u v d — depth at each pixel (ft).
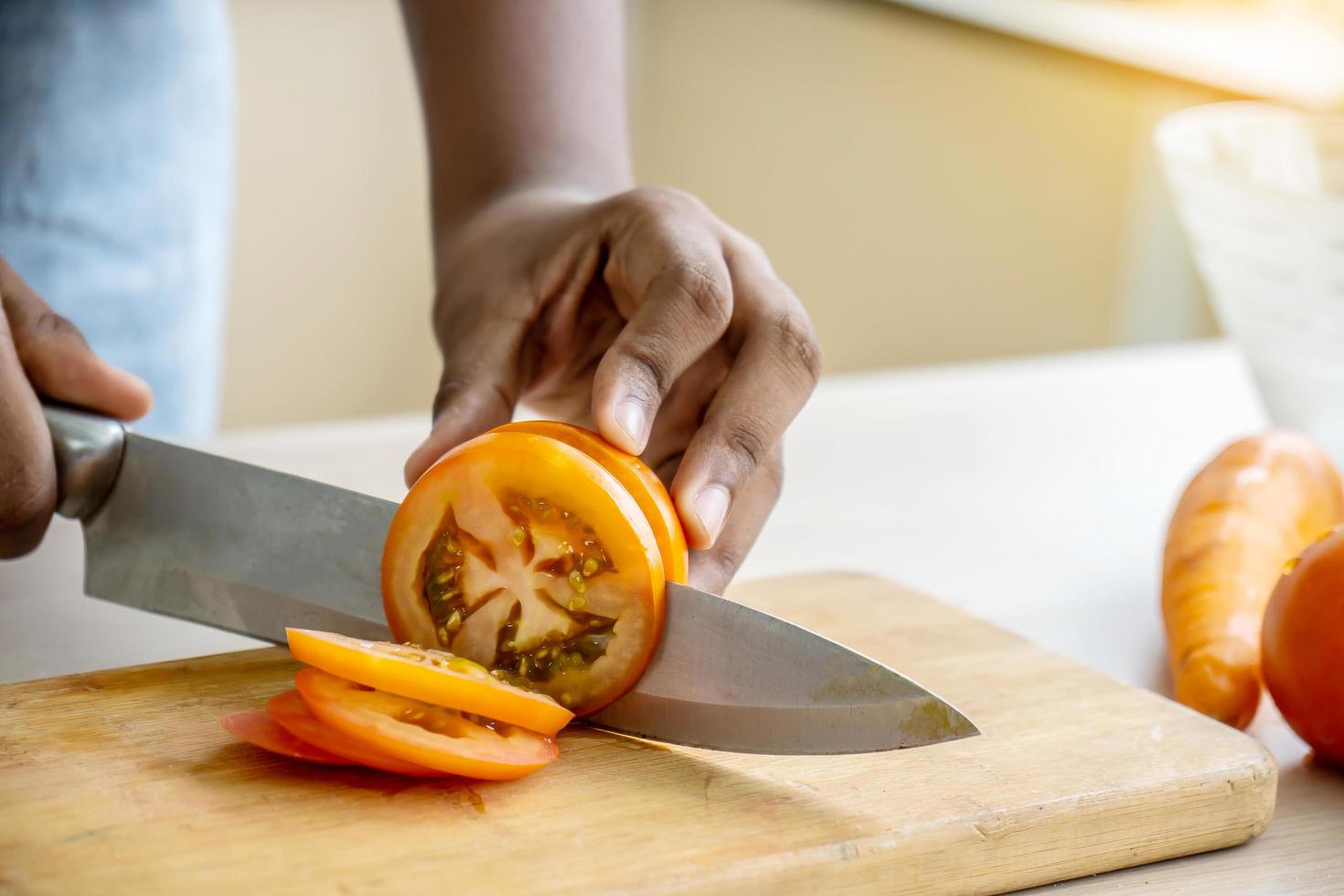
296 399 6.06
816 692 1.76
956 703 1.92
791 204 5.49
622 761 1.80
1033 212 4.58
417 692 1.72
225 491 2.01
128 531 2.03
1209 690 1.95
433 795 1.72
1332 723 1.86
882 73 4.96
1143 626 2.23
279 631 1.97
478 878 1.63
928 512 2.59
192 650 2.08
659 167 6.14
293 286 5.88
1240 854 1.80
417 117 5.88
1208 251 2.43
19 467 1.97
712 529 1.87
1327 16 4.01
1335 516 2.12
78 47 2.87
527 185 2.26
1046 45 4.34
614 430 1.84
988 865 1.73
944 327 4.99
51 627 2.11
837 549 2.45
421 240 6.07
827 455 2.81
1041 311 4.64
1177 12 4.37
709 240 1.99
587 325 2.14
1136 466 2.80
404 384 6.26
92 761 1.75
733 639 1.80
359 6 5.63
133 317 3.12
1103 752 1.82
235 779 1.73
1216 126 2.56
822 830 1.70
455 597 1.84
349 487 2.50
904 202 5.01
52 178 2.92
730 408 1.92
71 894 1.59
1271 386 2.45
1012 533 2.52
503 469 1.78
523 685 1.83
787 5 5.28
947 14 4.64
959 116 4.73
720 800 1.74
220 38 3.22
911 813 1.73
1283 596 1.89
